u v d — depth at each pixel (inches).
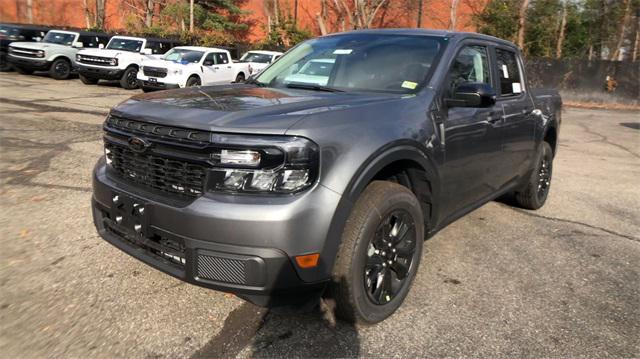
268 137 102.8
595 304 140.5
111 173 129.3
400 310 132.6
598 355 116.1
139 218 114.3
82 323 119.5
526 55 949.2
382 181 125.4
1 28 786.2
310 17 1348.4
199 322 122.7
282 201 101.8
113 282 139.3
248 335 118.6
